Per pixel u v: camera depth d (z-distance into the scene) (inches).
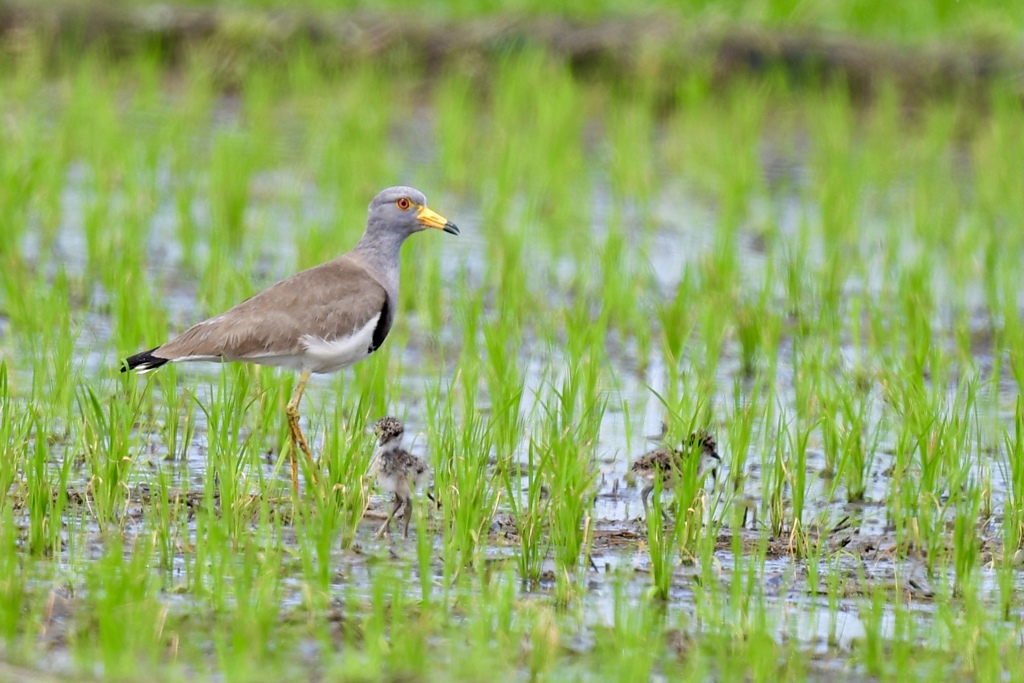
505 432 530.3
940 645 409.4
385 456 480.4
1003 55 1288.1
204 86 1151.0
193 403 558.6
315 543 435.5
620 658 380.8
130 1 1293.1
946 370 675.4
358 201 929.5
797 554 478.3
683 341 676.7
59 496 445.7
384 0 1359.5
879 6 1385.3
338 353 531.2
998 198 996.6
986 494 517.0
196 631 393.7
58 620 396.2
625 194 1017.5
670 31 1286.9
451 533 463.5
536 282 808.3
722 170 1055.0
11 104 1100.5
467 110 1202.6
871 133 1187.3
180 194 885.8
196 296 750.5
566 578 428.5
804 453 505.7
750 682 384.8
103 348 659.4
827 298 748.0
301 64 1204.5
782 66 1275.8
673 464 496.1
